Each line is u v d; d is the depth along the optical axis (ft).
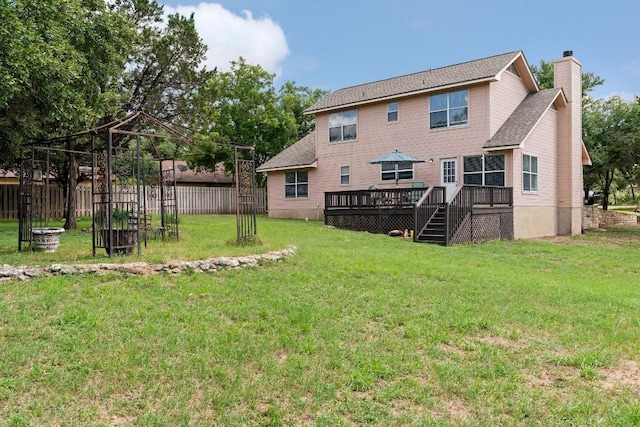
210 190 93.45
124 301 19.74
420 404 12.02
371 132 66.90
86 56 40.06
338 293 22.26
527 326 18.34
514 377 13.64
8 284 21.63
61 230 32.07
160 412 11.44
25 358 14.10
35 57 27.07
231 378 13.24
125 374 13.33
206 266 25.85
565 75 64.95
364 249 37.68
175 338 15.94
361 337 16.70
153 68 57.31
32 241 31.99
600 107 95.76
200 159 97.81
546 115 62.28
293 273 25.82
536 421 11.24
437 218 49.44
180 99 59.57
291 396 12.32
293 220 71.10
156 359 14.37
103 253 29.76
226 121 98.07
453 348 15.92
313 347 15.51
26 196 32.58
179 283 23.06
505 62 57.57
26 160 39.47
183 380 13.09
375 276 26.03
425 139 61.26
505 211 54.13
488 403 12.08
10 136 40.40
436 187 50.49
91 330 16.48
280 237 42.50
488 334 17.38
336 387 12.83
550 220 63.52
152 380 13.07
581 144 68.39
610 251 46.80
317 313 19.06
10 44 25.79
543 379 13.67
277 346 15.64
